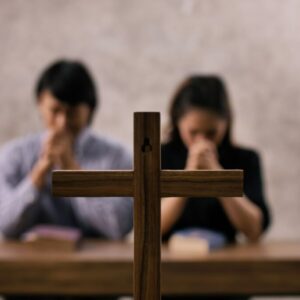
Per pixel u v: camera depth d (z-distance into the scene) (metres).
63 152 2.76
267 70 4.32
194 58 4.31
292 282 2.55
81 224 2.93
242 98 4.32
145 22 4.30
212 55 4.31
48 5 4.29
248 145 4.32
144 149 1.12
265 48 4.32
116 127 4.31
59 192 1.17
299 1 4.33
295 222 4.35
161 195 1.15
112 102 4.31
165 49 4.31
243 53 4.32
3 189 2.90
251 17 4.32
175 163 2.80
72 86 2.76
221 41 4.31
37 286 2.52
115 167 2.93
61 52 4.30
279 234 4.34
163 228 2.74
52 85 2.77
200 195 1.16
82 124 2.84
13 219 2.81
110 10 4.30
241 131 4.32
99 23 4.30
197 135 2.66
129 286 2.51
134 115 1.12
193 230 2.76
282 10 4.32
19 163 2.98
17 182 2.97
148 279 1.13
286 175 4.34
